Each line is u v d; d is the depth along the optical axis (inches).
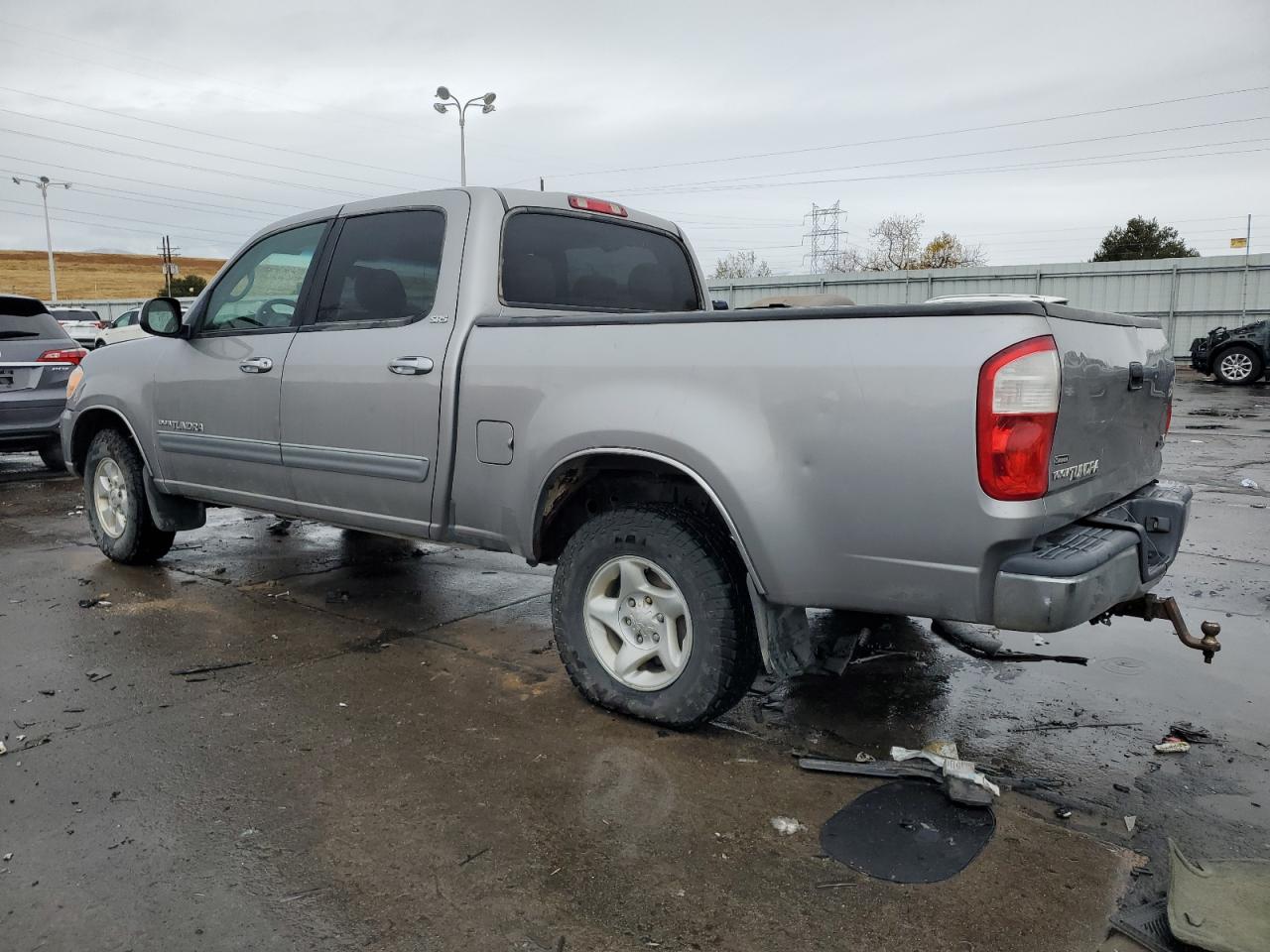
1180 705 142.7
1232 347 735.7
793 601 116.1
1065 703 143.9
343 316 166.9
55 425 342.3
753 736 131.2
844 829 105.9
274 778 117.2
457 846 102.2
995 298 105.6
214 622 180.2
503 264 152.4
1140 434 132.2
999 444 100.6
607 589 136.7
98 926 88.3
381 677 151.8
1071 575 100.9
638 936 87.4
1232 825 107.9
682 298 192.7
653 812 109.4
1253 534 252.2
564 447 131.0
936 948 85.7
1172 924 86.4
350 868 98.0
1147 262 963.3
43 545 244.8
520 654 163.3
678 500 135.7
